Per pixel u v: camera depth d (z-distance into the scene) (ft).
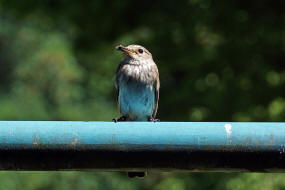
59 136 13.09
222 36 47.91
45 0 52.13
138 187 62.59
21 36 68.90
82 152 13.16
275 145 12.98
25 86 64.54
